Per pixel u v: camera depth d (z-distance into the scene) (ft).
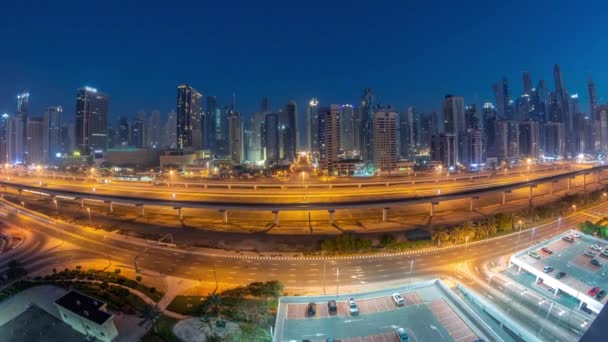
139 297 284.41
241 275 322.96
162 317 257.55
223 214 506.48
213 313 252.01
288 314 212.84
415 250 371.15
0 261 374.63
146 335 240.73
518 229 430.20
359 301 223.10
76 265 357.20
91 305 256.93
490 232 408.46
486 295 279.49
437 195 558.56
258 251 381.60
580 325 241.14
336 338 191.31
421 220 507.30
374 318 206.49
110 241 422.82
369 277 313.73
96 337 245.65
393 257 354.54
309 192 653.30
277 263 347.56
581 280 278.67
